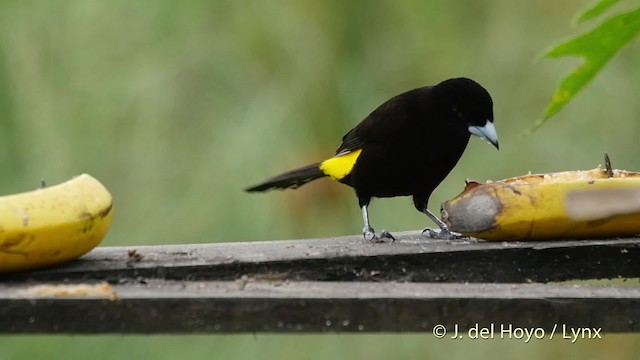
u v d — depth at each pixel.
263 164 10.04
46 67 10.23
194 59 10.20
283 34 10.27
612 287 6.07
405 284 6.23
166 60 10.16
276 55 10.28
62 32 10.21
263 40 10.27
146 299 5.59
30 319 5.56
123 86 10.12
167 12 10.16
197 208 9.96
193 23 10.20
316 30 10.34
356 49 10.40
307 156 10.13
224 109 10.15
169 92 10.14
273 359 10.23
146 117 10.12
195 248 7.13
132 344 10.30
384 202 10.53
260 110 10.07
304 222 10.26
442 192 10.50
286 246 7.22
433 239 7.77
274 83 10.21
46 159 10.12
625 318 5.78
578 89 4.84
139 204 10.03
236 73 10.22
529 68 10.62
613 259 6.93
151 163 10.09
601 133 10.67
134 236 9.93
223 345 10.32
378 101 10.36
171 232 9.93
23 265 6.29
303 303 5.64
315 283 6.28
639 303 5.78
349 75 10.28
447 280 6.83
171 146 10.11
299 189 10.35
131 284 6.32
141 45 10.17
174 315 5.61
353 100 10.25
